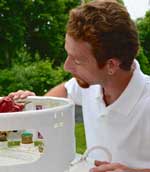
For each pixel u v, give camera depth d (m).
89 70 1.06
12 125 0.95
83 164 1.18
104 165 1.08
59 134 1.02
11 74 3.81
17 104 1.13
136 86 1.14
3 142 1.05
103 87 1.17
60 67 4.09
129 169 1.08
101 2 1.06
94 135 1.26
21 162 0.97
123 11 1.06
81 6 1.06
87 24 1.01
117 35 1.03
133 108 1.14
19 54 4.11
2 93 3.73
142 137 1.15
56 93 1.42
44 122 0.98
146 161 1.17
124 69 1.09
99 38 1.02
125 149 1.18
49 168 1.00
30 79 3.81
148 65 3.80
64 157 1.04
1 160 0.98
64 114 1.03
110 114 1.17
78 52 1.04
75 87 1.38
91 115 1.26
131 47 1.06
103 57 1.04
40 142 1.01
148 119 1.13
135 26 1.08
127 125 1.16
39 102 1.24
